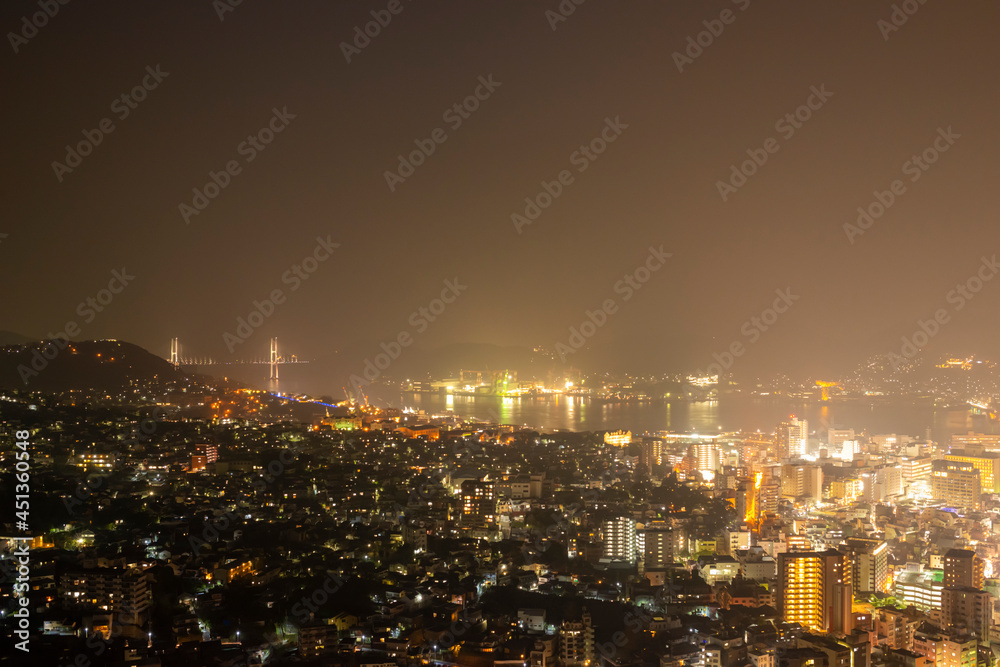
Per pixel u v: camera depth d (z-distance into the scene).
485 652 199.62
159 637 198.62
